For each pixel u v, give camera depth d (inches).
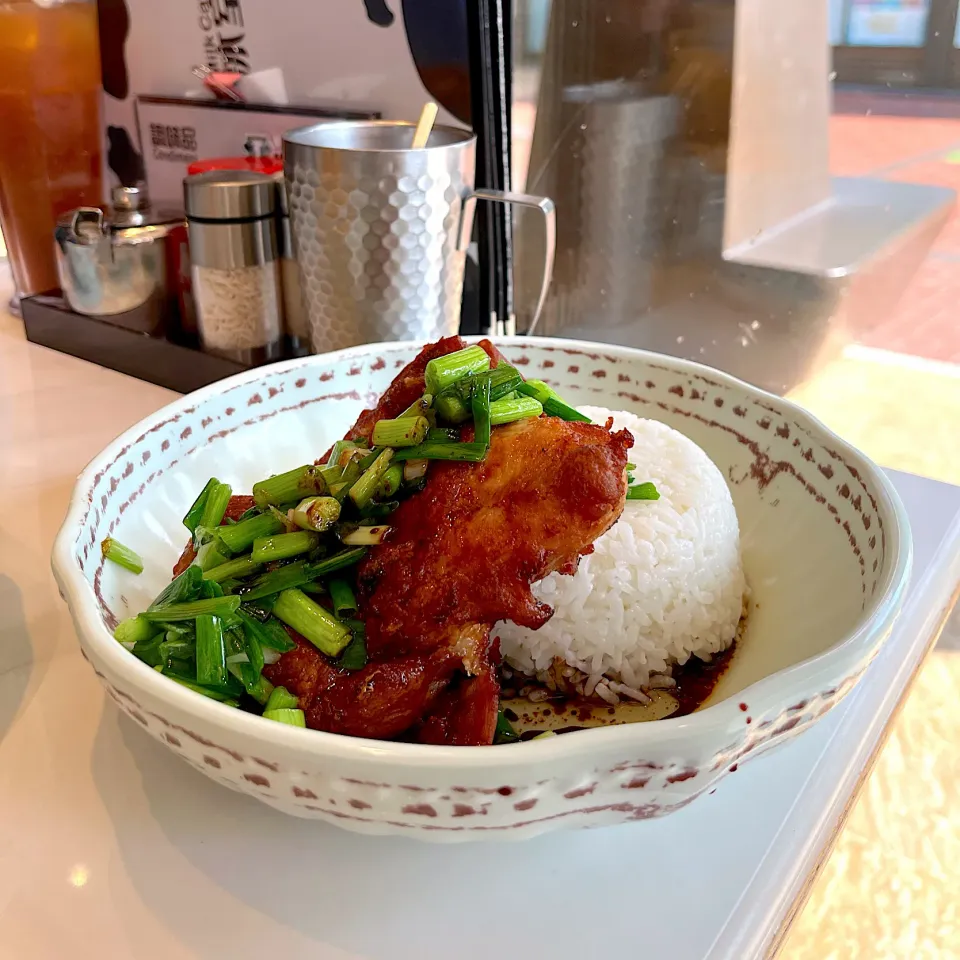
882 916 12.9
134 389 20.2
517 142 21.1
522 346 16.3
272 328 20.0
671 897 9.4
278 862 9.8
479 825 8.3
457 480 11.3
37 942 8.9
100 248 20.0
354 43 21.0
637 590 13.1
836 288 20.1
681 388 15.7
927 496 16.2
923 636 13.1
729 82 19.6
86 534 11.5
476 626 11.0
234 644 10.9
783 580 13.5
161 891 9.4
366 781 7.9
